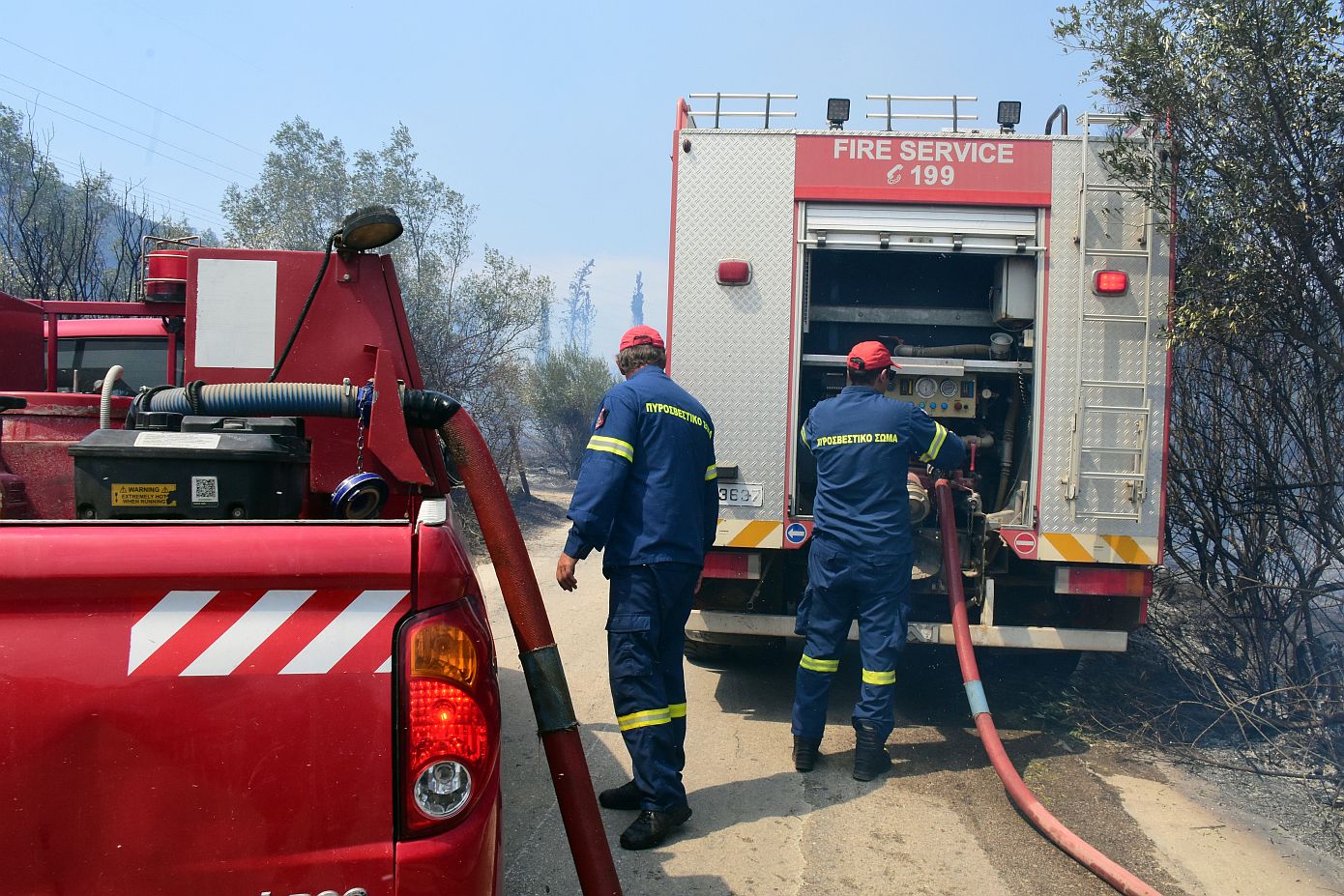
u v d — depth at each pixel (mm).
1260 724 5332
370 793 1889
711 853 3896
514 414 15367
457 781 1929
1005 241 5281
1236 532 5891
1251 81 4660
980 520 5590
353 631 1912
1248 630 5828
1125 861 3852
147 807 1836
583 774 2838
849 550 4691
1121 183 5180
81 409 3082
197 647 1861
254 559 1869
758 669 6539
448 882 1893
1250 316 4895
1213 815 4320
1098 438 5188
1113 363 5195
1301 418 5590
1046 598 5527
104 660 1832
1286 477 5680
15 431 3029
